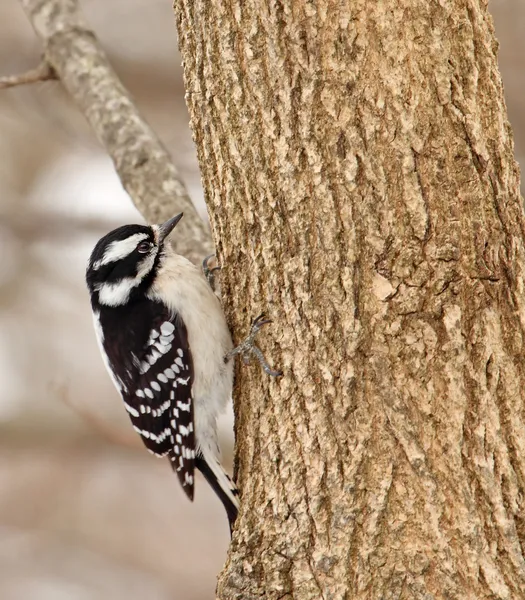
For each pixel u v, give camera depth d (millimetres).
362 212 8133
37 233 19719
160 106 20438
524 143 19016
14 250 19828
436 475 8008
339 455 8242
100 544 18438
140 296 11117
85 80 12758
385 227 8094
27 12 13484
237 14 8367
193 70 8898
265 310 8750
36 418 18609
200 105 8867
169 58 20562
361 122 8078
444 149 8055
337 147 8141
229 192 8820
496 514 7965
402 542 8031
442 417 8039
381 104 8031
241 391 9180
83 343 19688
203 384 10641
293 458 8477
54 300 19875
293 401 8516
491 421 8039
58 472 18781
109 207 19906
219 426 16453
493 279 8148
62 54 13016
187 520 18812
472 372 8070
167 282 10984
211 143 8875
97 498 18797
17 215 19688
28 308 19750
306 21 8078
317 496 8305
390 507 8070
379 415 8141
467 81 8117
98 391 19109
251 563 8594
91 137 18953
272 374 8648
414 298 8070
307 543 8320
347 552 8141
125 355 11211
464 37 8102
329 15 8031
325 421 8320
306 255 8367
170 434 11180
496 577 7875
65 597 17766
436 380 8062
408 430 8070
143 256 11141
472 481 8000
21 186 19969
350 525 8156
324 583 8203
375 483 8117
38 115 19266
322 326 8328
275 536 8516
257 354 8781
